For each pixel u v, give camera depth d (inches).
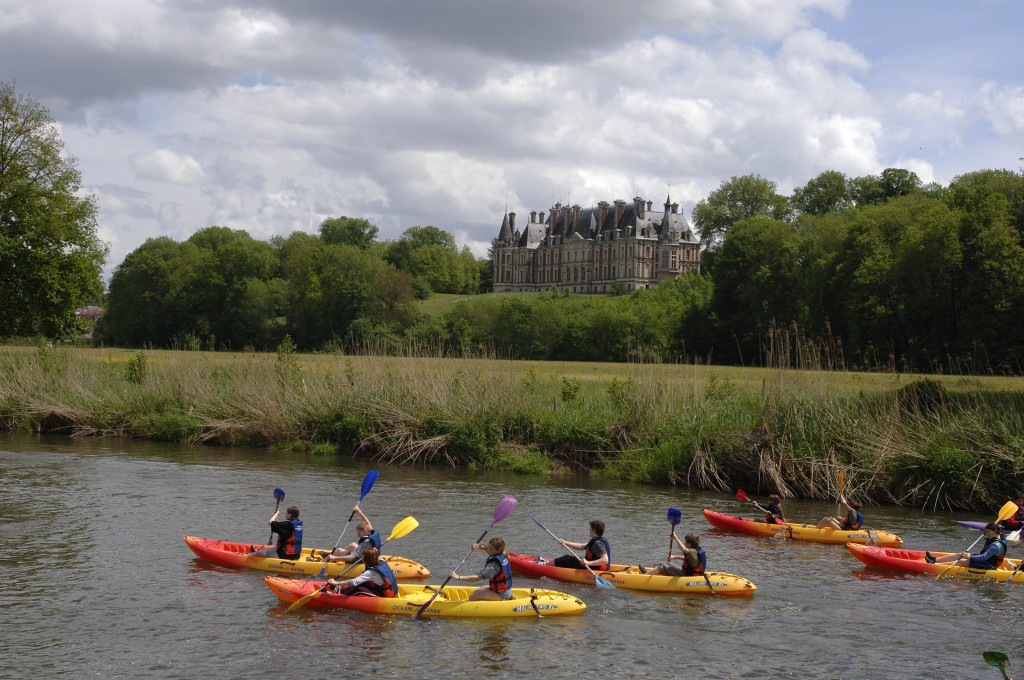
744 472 916.6
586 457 1019.9
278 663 406.0
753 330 2896.2
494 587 490.0
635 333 3206.2
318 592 483.2
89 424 1270.9
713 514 739.4
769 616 493.0
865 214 2591.0
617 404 1069.1
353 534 673.6
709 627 471.8
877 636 462.9
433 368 1155.9
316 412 1161.4
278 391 1208.8
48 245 1704.0
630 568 557.9
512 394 1098.7
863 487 856.9
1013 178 2461.9
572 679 396.8
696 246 6973.4
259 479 908.6
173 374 1312.7
